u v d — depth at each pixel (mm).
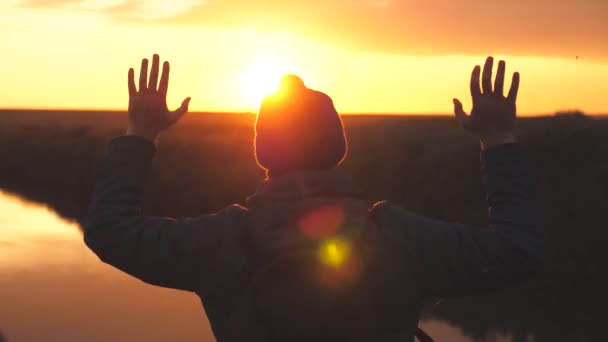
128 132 1721
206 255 1590
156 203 22953
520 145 1686
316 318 1509
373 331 1527
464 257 1589
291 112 1673
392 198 20578
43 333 9078
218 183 24281
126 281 12266
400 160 24703
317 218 1576
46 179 33281
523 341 8750
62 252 15594
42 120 109250
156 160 29266
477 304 10539
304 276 1515
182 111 1756
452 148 24969
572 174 18672
